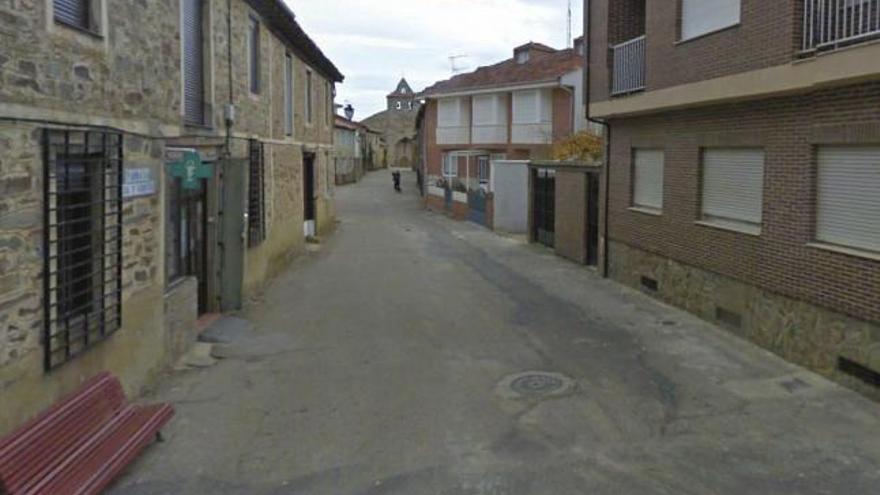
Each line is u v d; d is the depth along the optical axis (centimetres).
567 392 750
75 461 494
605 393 747
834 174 809
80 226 633
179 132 882
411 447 604
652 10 1203
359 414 689
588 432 637
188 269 1045
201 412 695
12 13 501
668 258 1231
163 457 584
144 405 675
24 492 434
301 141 2008
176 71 866
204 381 800
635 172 1391
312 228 2289
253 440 623
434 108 4234
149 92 770
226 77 1194
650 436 627
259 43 1455
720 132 1046
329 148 2714
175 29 862
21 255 521
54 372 568
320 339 1000
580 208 1741
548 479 538
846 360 768
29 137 530
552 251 2020
